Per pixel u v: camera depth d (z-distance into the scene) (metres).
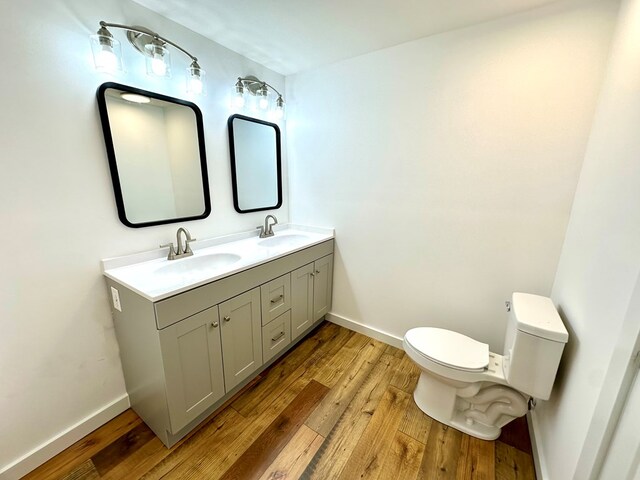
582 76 1.34
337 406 1.66
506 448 1.41
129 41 1.39
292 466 1.31
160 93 1.56
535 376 1.23
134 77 1.44
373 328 2.34
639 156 0.83
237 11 1.45
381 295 2.25
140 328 1.30
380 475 1.28
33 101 1.14
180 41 1.60
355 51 1.89
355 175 2.15
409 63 1.78
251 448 1.40
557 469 1.08
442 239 1.88
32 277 1.21
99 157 1.37
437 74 1.70
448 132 1.73
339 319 2.54
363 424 1.54
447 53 1.65
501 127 1.57
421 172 1.87
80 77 1.26
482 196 1.70
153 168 1.58
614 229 0.92
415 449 1.40
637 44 0.96
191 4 1.40
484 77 1.57
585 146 1.38
